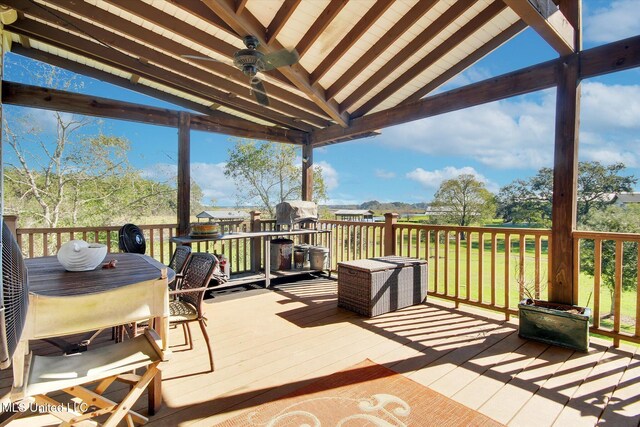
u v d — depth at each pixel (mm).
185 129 5277
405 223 4824
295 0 3236
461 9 3457
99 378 1592
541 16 2668
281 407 2117
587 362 2723
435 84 4797
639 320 2865
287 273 5508
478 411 2086
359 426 1932
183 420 1996
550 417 2037
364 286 3807
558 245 3289
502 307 3727
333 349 2959
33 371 1614
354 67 4457
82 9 3396
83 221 9148
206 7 3234
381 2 3400
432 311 4000
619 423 1983
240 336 3246
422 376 2498
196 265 2881
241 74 4383
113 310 1553
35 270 2377
